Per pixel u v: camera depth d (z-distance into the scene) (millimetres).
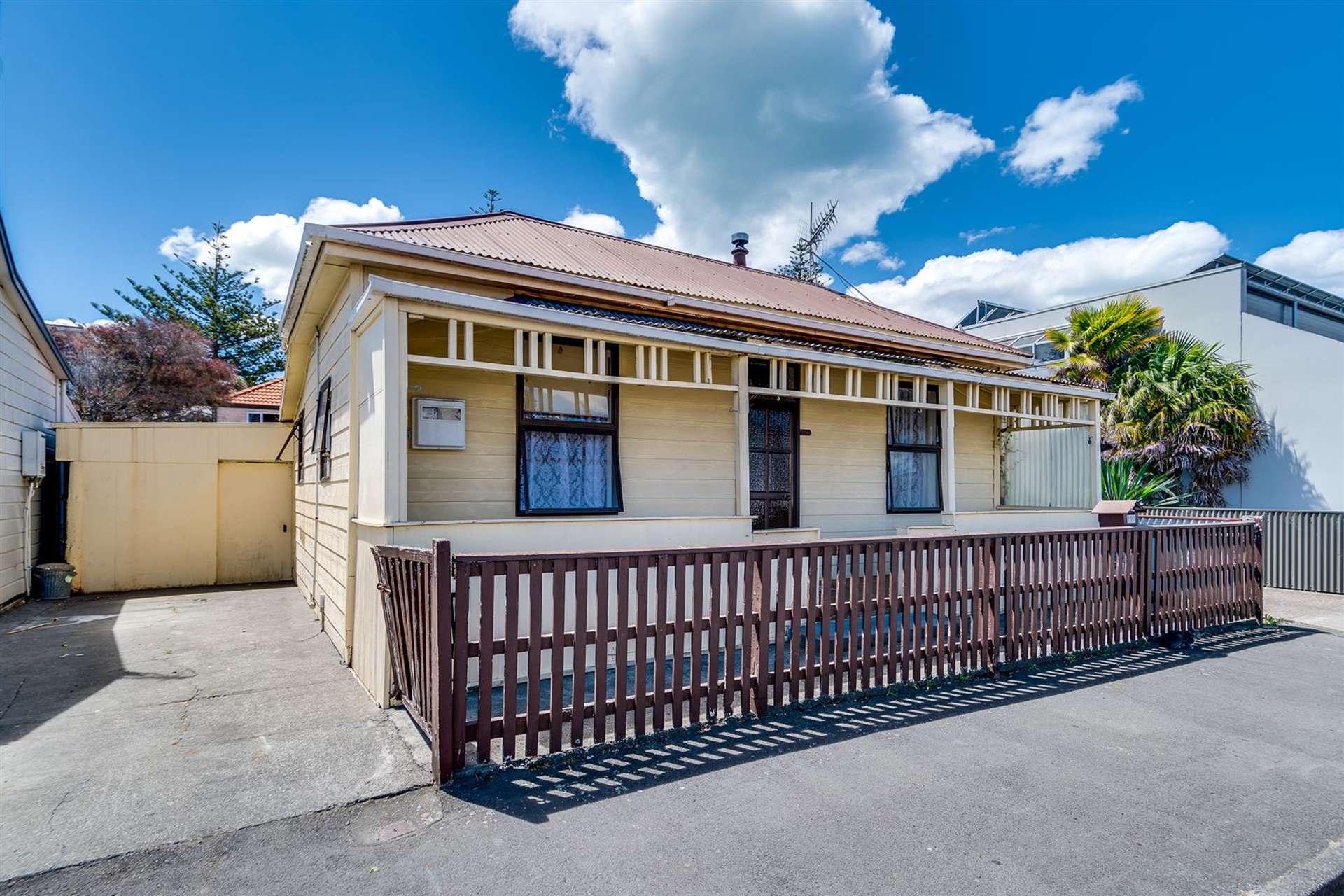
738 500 6504
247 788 3008
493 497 5918
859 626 4500
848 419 8578
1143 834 2686
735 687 3895
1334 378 13844
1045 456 10281
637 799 2922
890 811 2840
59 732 3748
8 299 8289
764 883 2301
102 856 2438
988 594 4930
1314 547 9562
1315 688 4727
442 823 2707
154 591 10086
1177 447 13469
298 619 7484
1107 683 4777
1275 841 2646
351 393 5492
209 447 10766
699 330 6754
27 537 9148
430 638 3180
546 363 5344
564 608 3305
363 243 5402
